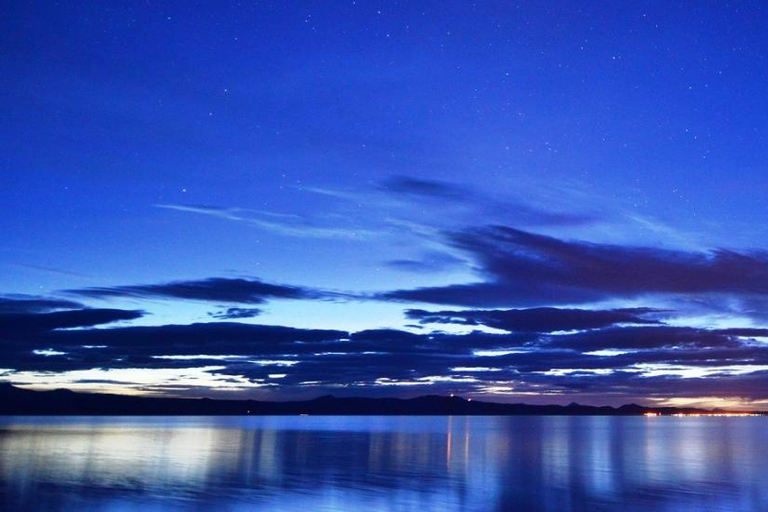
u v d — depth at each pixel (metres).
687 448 51.75
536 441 61.59
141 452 43.75
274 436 69.50
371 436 71.12
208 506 21.47
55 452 43.22
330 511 20.77
